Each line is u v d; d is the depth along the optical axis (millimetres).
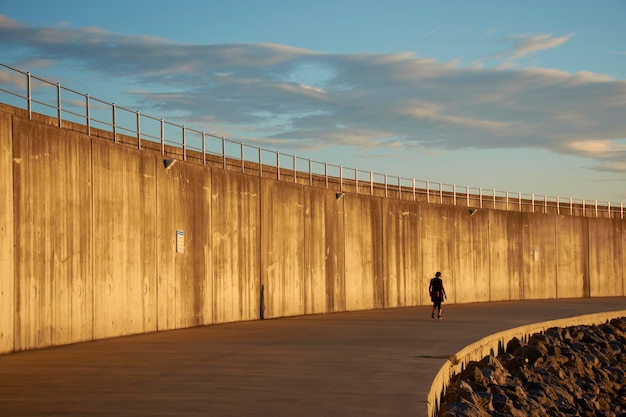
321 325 28094
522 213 51156
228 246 29703
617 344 35062
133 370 15898
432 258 44188
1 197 18141
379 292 40094
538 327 30641
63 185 20734
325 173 38375
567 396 23516
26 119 19328
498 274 49031
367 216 39562
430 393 13344
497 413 17391
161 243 25609
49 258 19969
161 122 26828
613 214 59594
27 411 11516
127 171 23984
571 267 54188
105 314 22500
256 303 31375
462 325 28594
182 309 26688
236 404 12172
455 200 48344
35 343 19344
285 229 33500
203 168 28406
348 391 13438
